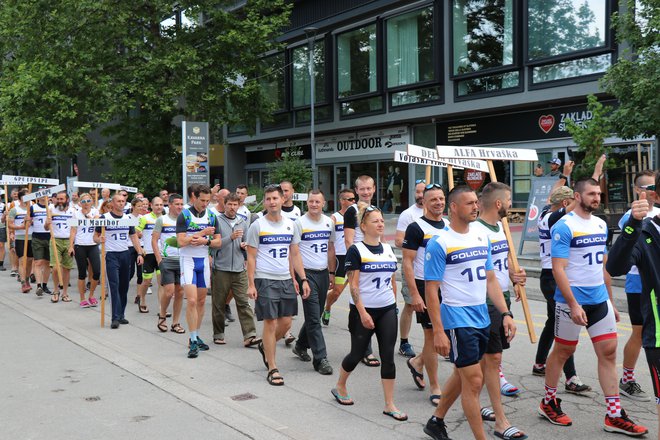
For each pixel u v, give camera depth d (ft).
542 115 67.31
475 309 14.33
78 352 24.85
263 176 110.11
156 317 32.76
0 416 17.38
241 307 26.37
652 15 41.16
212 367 22.67
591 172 46.83
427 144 80.38
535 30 64.80
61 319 32.32
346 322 30.68
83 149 78.02
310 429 16.28
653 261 13.41
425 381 20.68
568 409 17.74
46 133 70.54
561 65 63.57
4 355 24.39
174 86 71.05
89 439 15.61
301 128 96.12
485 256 14.65
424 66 76.74
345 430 16.19
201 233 24.57
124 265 30.73
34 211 40.16
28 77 67.56
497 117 72.02
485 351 15.40
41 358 23.88
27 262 42.86
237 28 75.72
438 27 74.59
